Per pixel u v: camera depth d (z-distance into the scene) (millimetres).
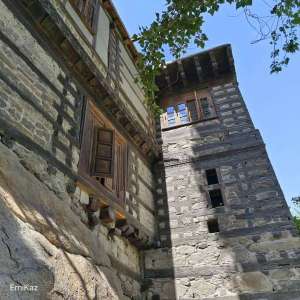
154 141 11297
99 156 7121
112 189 7562
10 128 4789
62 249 3748
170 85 13367
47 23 6203
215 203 10156
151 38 6480
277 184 9039
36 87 5676
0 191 3307
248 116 11148
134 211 8375
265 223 8445
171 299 8047
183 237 9031
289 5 5516
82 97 7234
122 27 11375
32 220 3500
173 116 12656
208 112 12148
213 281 7992
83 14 8516
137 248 8867
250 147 10180
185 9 6055
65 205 4941
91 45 8406
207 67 13273
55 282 3152
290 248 7844
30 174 4441
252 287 7590
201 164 10477
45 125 5645
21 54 5496
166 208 9844
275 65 6117
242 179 9547
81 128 6820
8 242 2887
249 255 8078
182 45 6637
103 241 6859
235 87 12445
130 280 7789
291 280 7398
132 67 11719
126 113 8820
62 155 5883
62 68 6715
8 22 5379
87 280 3795
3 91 4852
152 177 10680
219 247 8492
